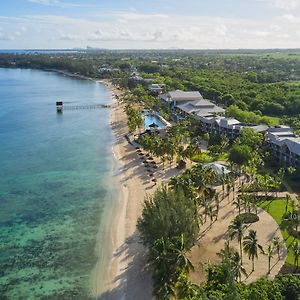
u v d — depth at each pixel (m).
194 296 69.62
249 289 71.62
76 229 112.19
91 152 186.00
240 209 118.69
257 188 132.38
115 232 109.31
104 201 130.38
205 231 106.19
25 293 85.31
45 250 101.56
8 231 111.44
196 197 111.00
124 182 146.00
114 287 86.69
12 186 144.38
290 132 177.75
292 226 107.19
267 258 92.94
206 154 171.50
